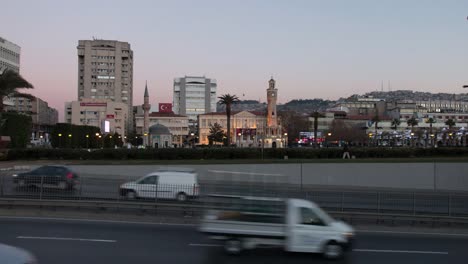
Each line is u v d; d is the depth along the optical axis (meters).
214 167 41.53
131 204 21.94
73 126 95.12
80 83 172.75
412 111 184.00
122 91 176.12
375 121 147.38
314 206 14.34
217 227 14.02
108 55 171.75
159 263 12.66
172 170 26.44
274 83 154.12
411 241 17.47
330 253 13.78
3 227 17.92
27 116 72.00
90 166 42.03
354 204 22.67
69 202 22.11
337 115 183.12
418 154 50.38
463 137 123.94
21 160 50.44
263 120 167.88
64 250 13.99
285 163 41.00
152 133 145.50
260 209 14.12
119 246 14.81
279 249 14.95
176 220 20.62
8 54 130.12
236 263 12.91
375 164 39.72
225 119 168.75
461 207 22.45
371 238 17.95
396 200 22.66
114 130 156.25
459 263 13.66
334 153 51.12
